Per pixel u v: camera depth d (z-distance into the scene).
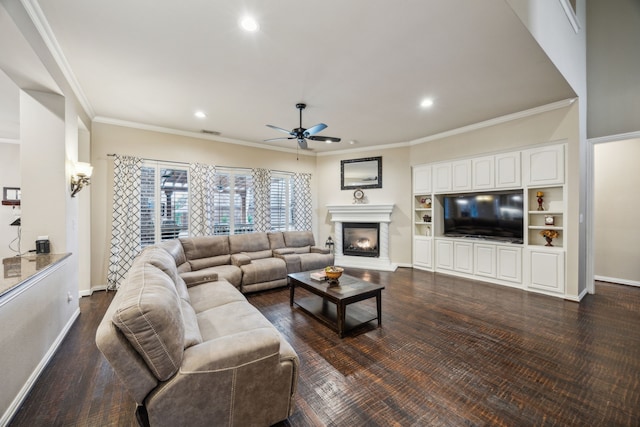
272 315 3.33
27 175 2.73
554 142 3.88
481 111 4.09
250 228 5.76
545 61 2.72
